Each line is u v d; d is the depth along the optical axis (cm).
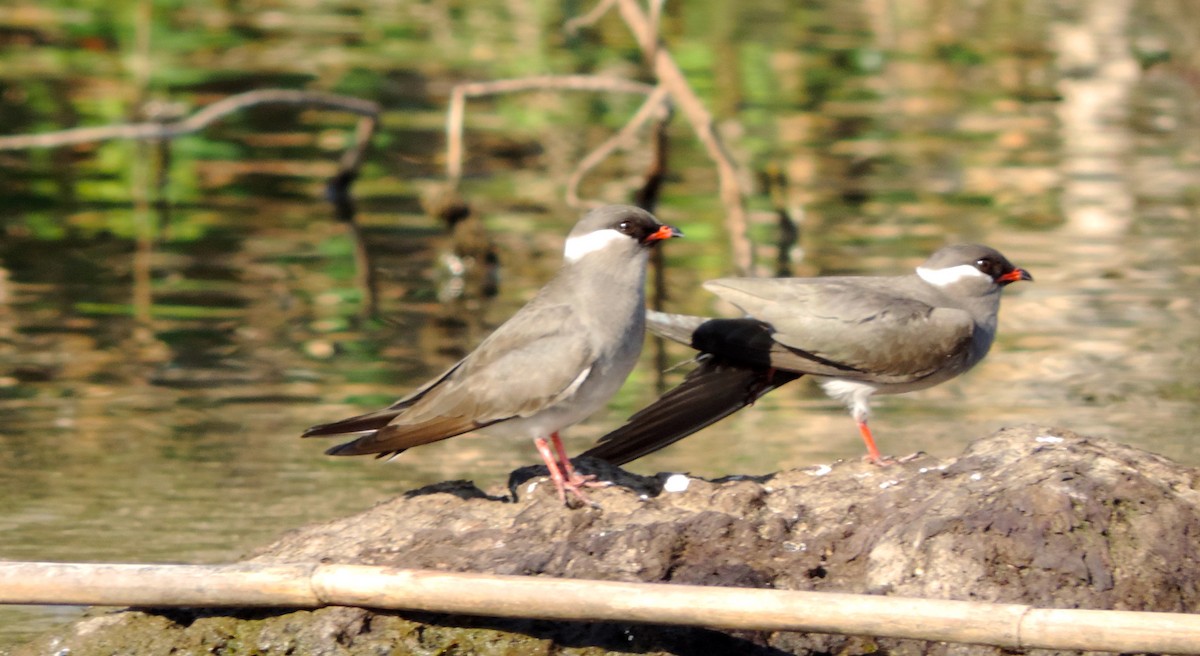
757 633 858
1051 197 2006
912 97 2416
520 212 2012
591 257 966
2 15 2539
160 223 1939
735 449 1267
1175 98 2445
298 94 1988
